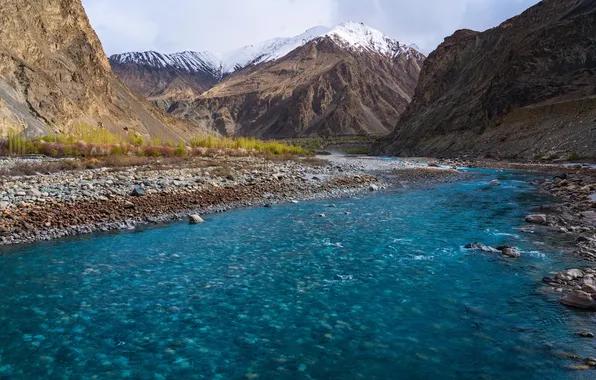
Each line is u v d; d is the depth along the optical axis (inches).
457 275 435.8
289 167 1669.5
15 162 1398.9
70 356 285.7
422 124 4744.1
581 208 794.8
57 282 424.5
